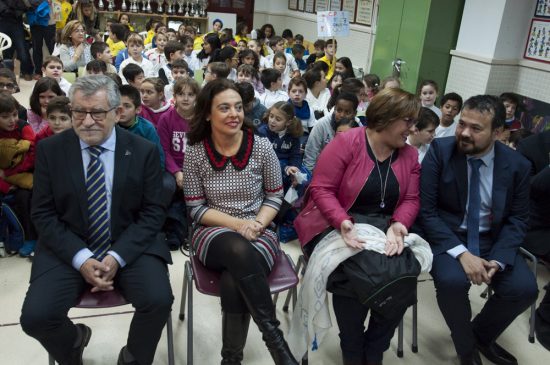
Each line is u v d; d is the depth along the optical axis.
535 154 2.42
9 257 2.47
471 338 1.84
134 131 2.46
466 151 1.83
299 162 2.92
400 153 1.84
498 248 1.86
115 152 1.65
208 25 8.78
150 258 1.69
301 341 1.78
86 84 1.54
